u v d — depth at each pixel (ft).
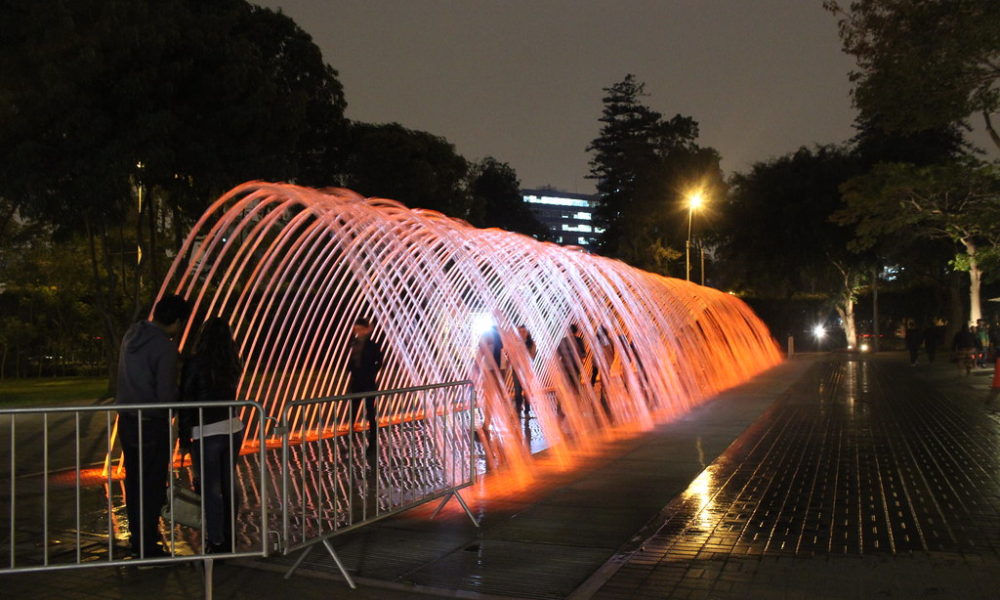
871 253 147.02
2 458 38.58
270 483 26.99
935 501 26.58
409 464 24.54
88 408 16.65
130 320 79.51
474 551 20.84
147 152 61.52
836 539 22.03
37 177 60.03
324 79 90.89
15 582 18.85
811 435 42.42
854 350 162.71
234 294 84.99
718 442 40.04
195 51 65.57
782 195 152.87
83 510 26.53
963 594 17.42
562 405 52.60
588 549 21.01
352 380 36.06
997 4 63.46
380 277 43.42
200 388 19.29
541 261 53.88
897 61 68.08
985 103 67.97
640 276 70.38
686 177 208.54
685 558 20.22
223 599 17.46
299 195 36.99
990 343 99.96
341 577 18.78
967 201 87.97
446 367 48.19
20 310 125.08
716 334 92.48
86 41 58.70
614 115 250.37
